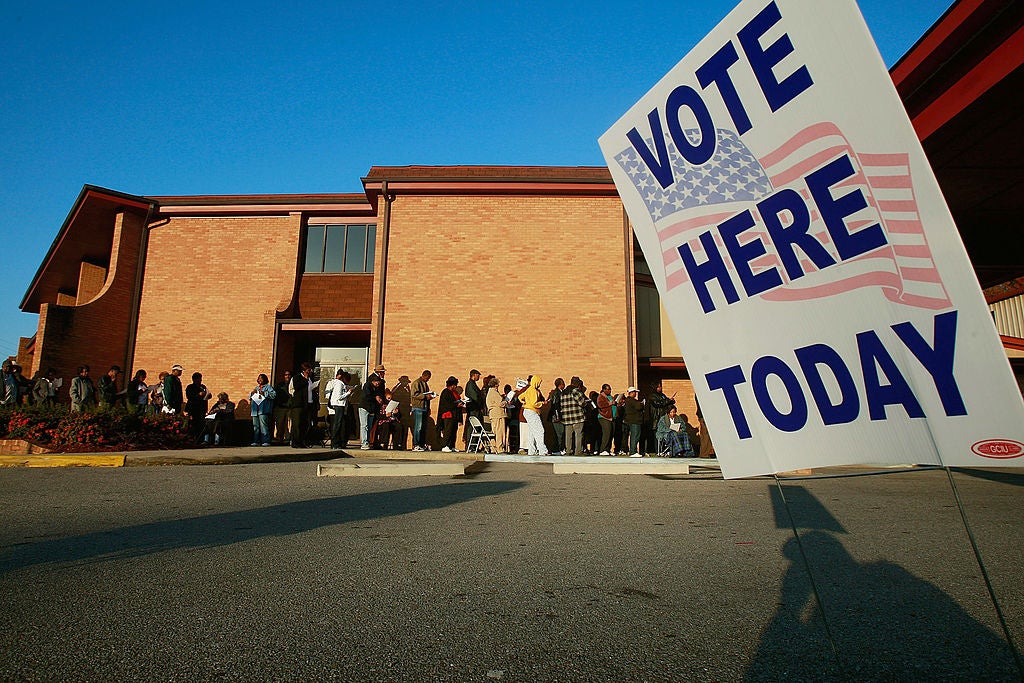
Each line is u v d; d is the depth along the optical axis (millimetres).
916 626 2469
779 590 2988
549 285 16234
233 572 3289
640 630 2455
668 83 2230
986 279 16797
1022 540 4113
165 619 2559
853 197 1826
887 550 3822
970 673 2021
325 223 18328
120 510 5211
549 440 15305
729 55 2062
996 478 8641
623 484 7492
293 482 7312
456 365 15867
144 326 17469
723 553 3768
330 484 7203
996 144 9289
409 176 16797
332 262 18188
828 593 2918
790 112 1938
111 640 2322
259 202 17828
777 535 4316
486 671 2070
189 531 4359
